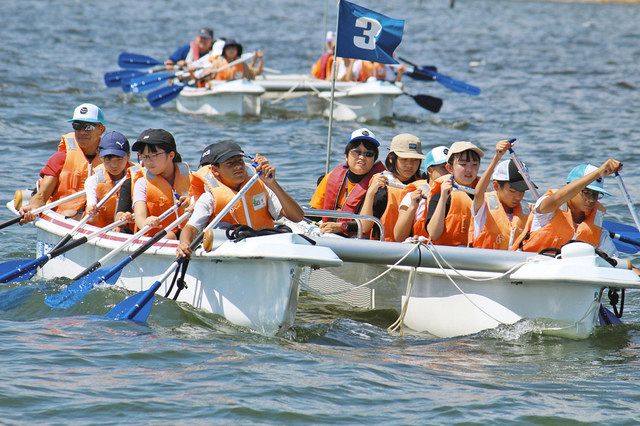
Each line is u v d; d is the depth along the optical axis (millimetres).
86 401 15594
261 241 18750
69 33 83625
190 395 16000
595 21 124562
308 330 20219
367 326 21094
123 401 15617
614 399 16625
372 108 49000
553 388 17125
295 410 15570
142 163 22609
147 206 22047
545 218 20359
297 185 34469
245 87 48812
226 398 15891
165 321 19875
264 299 19297
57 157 24688
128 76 49281
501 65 73750
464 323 20375
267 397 16016
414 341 20156
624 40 96812
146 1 129000
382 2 158625
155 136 21844
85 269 21750
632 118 50156
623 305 21375
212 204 20406
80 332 18969
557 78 66188
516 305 19734
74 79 57656
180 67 51812
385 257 19891
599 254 19703
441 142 43656
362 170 23000
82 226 22875
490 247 20828
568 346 19516
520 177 20797
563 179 36156
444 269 20078
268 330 19344
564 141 43750
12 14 98188
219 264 20047
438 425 15250
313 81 51312
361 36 26609
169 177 22344
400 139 22953
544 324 19578
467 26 112188
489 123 48969
